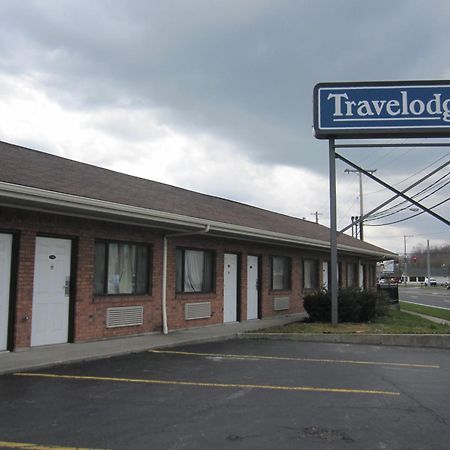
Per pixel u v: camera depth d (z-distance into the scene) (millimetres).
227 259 16844
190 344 12305
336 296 15672
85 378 8070
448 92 14969
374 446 5172
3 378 7980
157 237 13633
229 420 5953
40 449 4926
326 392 7473
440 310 29641
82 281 11375
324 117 15289
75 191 10281
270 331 14234
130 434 5395
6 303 9922
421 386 8008
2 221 9766
